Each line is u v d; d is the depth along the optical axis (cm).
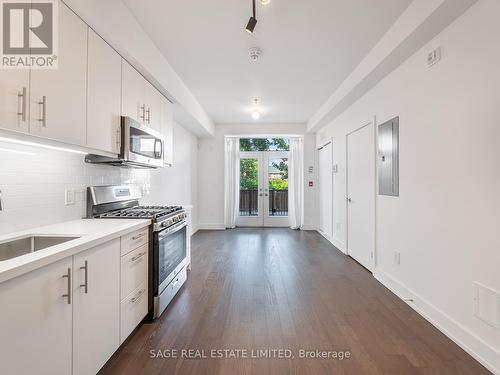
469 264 182
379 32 248
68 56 158
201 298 264
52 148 180
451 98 197
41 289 113
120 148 216
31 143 149
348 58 299
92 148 182
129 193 289
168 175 436
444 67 204
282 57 297
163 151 302
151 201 367
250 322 220
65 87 156
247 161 689
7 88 123
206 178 641
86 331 141
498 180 161
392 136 282
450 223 200
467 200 184
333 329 210
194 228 611
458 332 191
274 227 676
